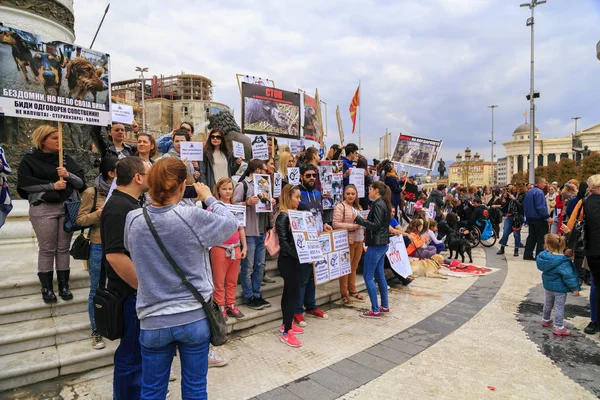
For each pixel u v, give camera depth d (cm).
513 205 954
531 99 2155
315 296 526
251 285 473
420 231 775
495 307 538
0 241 549
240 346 393
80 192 400
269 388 309
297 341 396
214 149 509
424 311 519
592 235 436
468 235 1062
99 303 233
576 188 808
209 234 196
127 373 237
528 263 857
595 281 438
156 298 187
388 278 695
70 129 755
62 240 369
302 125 721
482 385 320
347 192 532
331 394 302
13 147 682
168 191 192
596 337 430
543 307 499
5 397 284
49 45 368
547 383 325
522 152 10212
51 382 305
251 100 628
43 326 342
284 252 409
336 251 504
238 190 462
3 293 371
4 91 340
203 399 196
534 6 2092
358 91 934
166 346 193
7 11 696
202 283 196
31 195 354
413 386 317
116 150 447
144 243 186
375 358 370
